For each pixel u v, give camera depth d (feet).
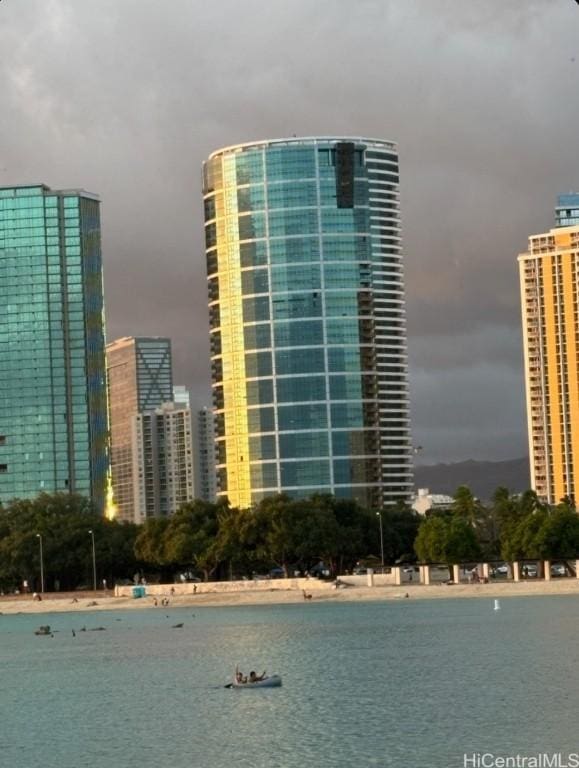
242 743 542.57
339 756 508.94
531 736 526.98
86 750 547.49
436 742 524.52
